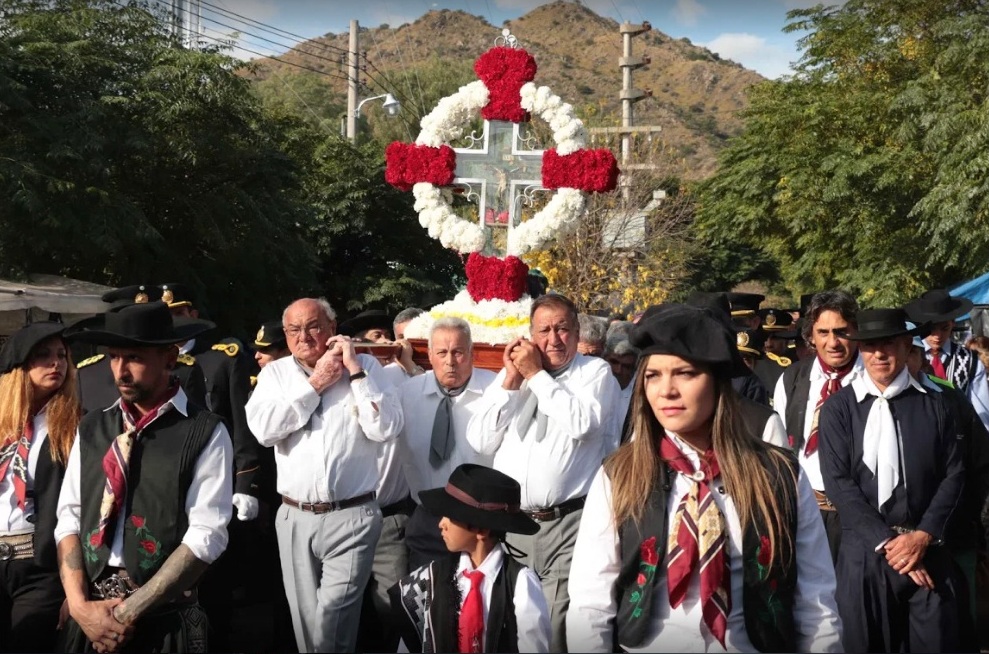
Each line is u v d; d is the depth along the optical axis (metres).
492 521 3.65
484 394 5.66
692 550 2.98
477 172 8.05
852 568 5.12
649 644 3.02
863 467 5.12
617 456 3.17
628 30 31.83
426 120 8.06
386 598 5.50
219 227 19.59
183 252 19.78
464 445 5.73
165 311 4.29
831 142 21.59
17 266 15.62
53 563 4.62
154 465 4.23
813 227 22.27
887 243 20.52
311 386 5.33
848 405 5.22
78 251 17.16
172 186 19.25
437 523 5.58
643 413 3.13
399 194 25.80
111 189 17.47
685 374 3.01
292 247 21.17
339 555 5.34
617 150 29.34
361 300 25.12
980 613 6.24
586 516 3.18
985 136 17.38
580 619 3.08
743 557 2.99
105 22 18.81
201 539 4.17
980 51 18.58
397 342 6.59
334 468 5.35
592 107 31.59
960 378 7.13
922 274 19.94
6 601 4.68
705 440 3.11
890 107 19.62
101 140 16.75
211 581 6.45
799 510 3.05
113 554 4.22
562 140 7.90
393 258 26.11
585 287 22.28
